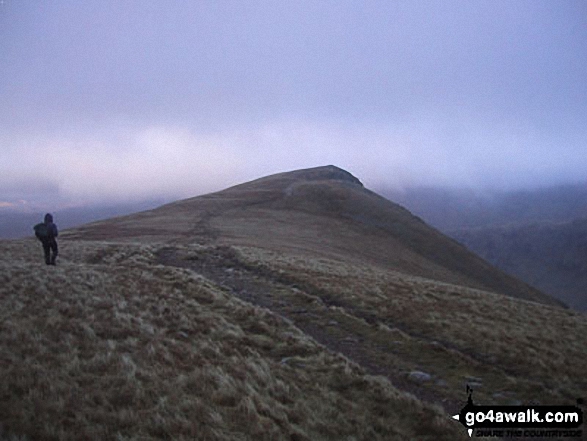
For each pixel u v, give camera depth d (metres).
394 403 12.05
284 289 26.31
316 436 9.52
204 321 16.78
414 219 105.25
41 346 11.16
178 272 26.88
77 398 8.88
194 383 10.60
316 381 12.93
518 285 84.50
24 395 8.65
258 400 10.31
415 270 62.22
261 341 15.85
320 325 19.75
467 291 32.03
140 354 11.85
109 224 70.25
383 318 21.36
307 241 59.44
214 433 8.43
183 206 94.62
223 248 41.91
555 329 22.70
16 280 18.31
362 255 59.03
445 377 14.97
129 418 8.41
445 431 10.90
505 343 18.31
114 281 21.31
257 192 114.62
